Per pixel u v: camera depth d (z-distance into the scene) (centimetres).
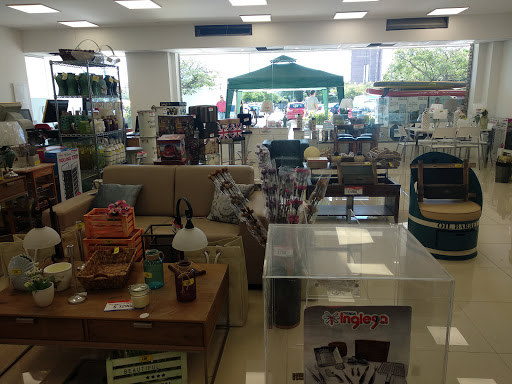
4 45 845
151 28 862
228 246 257
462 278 331
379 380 140
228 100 838
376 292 136
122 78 954
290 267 144
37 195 425
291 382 144
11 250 260
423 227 375
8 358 231
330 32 833
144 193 368
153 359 199
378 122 834
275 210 237
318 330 137
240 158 693
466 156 811
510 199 577
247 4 680
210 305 200
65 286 215
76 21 796
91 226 267
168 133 443
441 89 859
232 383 212
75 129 558
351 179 450
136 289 196
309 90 819
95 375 214
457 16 800
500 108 866
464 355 231
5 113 490
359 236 175
